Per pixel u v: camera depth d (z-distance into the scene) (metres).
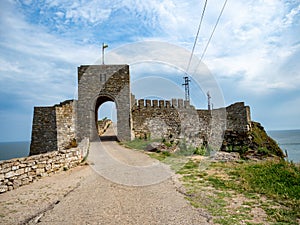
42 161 7.60
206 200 4.97
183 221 3.90
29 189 6.19
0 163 5.93
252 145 19.64
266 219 3.96
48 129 18.06
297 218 3.99
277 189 5.62
